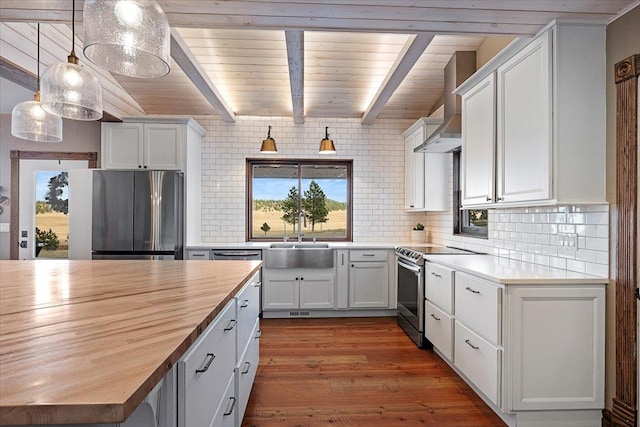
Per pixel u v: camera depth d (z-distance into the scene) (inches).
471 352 95.2
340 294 169.9
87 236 156.0
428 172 170.2
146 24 55.0
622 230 77.6
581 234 88.8
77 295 56.4
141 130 165.8
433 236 187.8
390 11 80.5
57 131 101.0
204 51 142.7
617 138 79.0
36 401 24.7
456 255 127.3
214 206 191.0
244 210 191.8
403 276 152.9
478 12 80.0
